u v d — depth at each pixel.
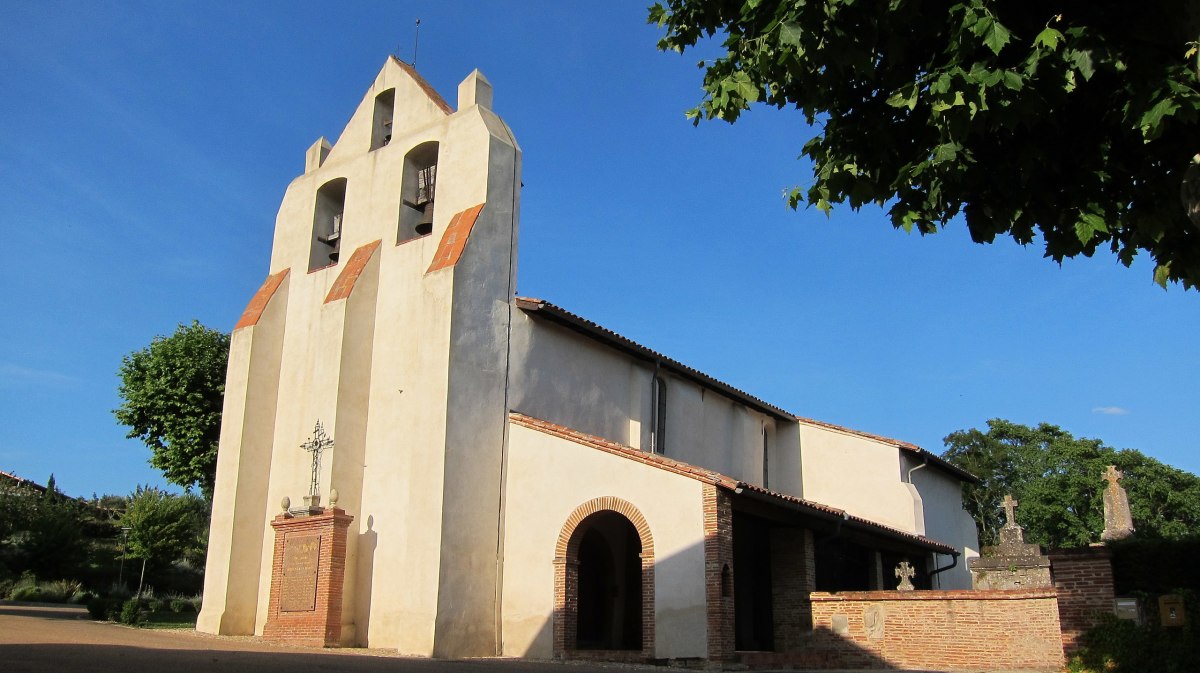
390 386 20.84
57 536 39.88
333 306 21.39
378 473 20.30
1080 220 8.67
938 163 8.48
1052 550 13.91
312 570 19.23
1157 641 12.80
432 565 18.00
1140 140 8.96
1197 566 13.02
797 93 9.66
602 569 22.58
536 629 18.61
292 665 12.62
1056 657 16.27
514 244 21.58
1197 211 7.11
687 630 16.91
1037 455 57.47
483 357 19.97
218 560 21.56
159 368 28.77
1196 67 7.46
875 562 24.66
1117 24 8.24
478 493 19.20
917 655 17.67
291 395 22.89
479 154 21.44
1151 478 51.12
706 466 26.31
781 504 19.08
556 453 19.53
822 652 18.42
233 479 22.00
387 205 22.89
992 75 7.84
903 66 9.14
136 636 16.95
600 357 23.41
